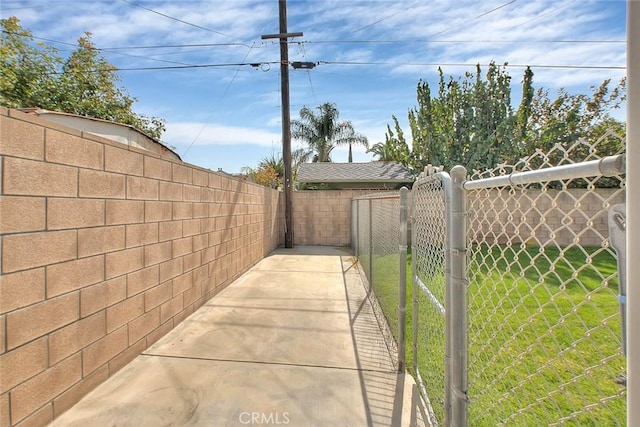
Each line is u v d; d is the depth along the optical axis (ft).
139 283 9.42
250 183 21.15
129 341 8.91
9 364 5.61
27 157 5.93
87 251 7.42
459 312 4.72
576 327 9.90
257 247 22.99
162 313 10.64
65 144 6.80
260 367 8.55
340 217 31.99
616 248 2.38
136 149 9.32
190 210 12.75
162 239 10.71
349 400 7.15
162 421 6.46
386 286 12.14
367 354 9.30
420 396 7.26
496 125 32.71
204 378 8.03
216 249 15.38
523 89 31.04
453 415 4.75
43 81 30.19
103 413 6.71
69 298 6.91
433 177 6.12
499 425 4.73
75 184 7.08
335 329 11.10
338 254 26.91
